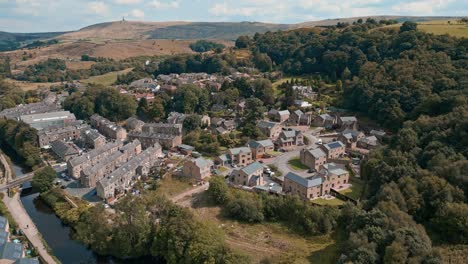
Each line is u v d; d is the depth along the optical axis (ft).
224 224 460.96
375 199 436.35
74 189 563.89
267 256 397.60
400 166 469.16
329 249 404.36
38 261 374.22
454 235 379.55
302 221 445.78
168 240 397.80
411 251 334.24
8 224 441.27
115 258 419.54
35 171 593.83
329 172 516.32
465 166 423.23
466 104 557.33
